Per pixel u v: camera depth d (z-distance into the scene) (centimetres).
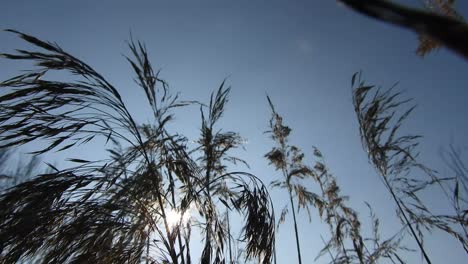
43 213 238
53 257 240
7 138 249
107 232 257
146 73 316
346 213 530
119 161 291
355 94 461
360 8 33
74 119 271
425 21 28
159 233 260
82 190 261
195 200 307
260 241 296
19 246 230
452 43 26
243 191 342
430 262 360
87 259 249
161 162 311
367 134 447
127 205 274
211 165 350
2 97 248
